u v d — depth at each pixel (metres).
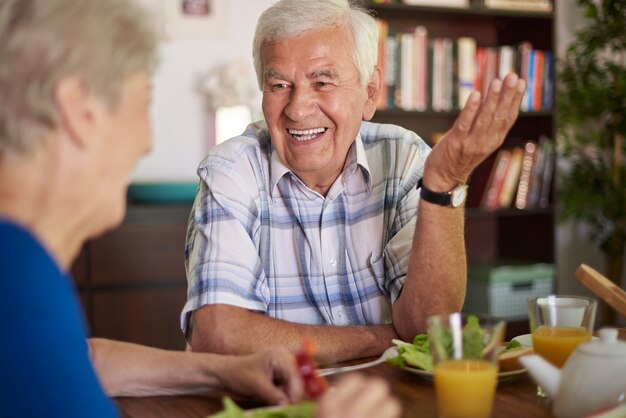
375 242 1.78
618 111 3.76
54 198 0.80
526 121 3.84
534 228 3.83
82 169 0.81
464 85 3.54
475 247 4.00
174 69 3.44
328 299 1.76
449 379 1.03
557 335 1.22
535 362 1.07
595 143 3.94
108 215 0.87
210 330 1.53
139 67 0.83
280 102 1.67
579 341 1.20
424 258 1.53
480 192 3.84
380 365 1.36
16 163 0.78
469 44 3.55
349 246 1.77
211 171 1.74
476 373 1.03
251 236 1.71
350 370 1.33
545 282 3.60
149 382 1.22
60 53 0.76
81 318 0.80
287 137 1.69
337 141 1.69
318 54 1.63
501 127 1.37
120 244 3.05
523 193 3.72
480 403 1.03
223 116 3.40
